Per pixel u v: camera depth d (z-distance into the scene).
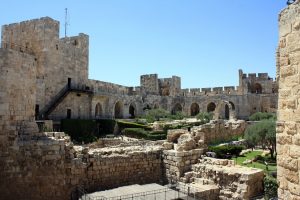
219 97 83.94
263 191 21.45
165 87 94.00
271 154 33.59
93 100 60.56
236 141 44.03
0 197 18.48
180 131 33.53
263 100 78.88
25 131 20.19
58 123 46.66
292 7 7.89
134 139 45.69
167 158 26.08
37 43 48.72
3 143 18.75
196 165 24.84
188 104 88.00
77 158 21.56
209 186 22.36
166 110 83.19
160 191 21.56
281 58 8.35
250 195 20.59
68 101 53.28
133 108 82.62
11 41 51.03
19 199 18.95
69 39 59.16
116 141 41.38
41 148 19.78
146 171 25.64
